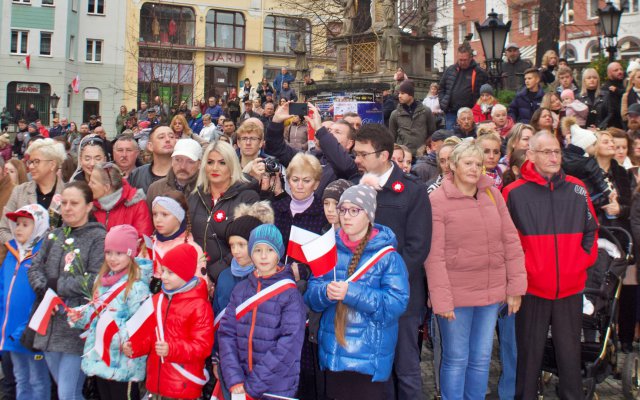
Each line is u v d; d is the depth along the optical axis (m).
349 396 4.09
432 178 7.31
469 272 4.66
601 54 16.31
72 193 4.62
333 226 4.50
